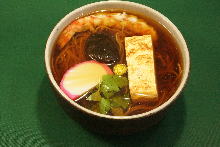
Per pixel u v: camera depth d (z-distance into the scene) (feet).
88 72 1.17
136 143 1.20
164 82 1.18
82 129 1.22
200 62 1.37
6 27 1.42
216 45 1.41
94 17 1.27
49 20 1.45
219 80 1.33
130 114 1.11
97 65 1.19
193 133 1.23
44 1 1.49
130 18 1.29
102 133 1.14
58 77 1.17
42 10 1.47
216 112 1.27
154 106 1.13
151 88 1.13
